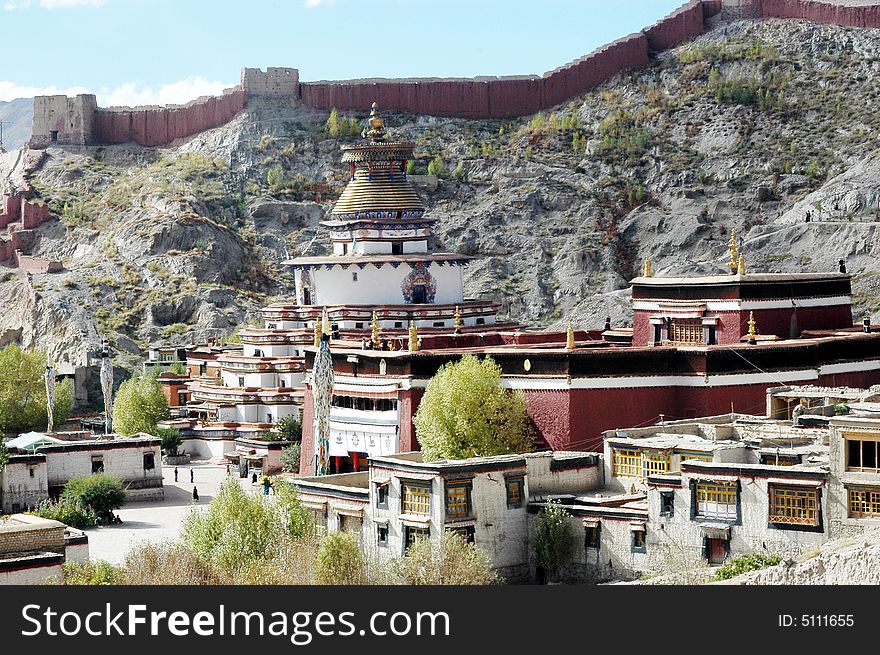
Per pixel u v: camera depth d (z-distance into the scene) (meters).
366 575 87.19
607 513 90.31
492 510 92.75
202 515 102.38
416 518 92.25
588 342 145.75
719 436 100.31
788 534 83.31
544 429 119.56
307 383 141.38
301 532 97.38
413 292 175.75
